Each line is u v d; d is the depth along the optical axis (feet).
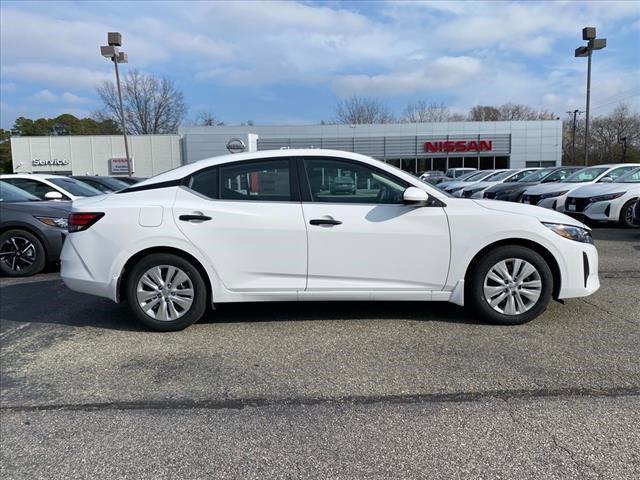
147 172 132.98
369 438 8.64
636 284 19.07
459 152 139.33
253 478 7.63
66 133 233.35
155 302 14.19
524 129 138.51
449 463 7.87
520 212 14.16
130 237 13.82
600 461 7.82
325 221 13.73
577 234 14.19
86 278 14.15
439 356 12.13
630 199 33.99
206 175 14.32
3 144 212.84
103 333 14.39
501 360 11.81
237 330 14.37
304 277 13.96
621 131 204.03
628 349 12.35
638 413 9.25
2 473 7.86
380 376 11.09
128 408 9.89
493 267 14.01
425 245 13.83
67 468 7.97
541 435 8.59
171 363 12.07
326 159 14.17
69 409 9.90
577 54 71.05
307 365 11.79
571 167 47.73
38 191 27.09
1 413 9.79
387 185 14.02
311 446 8.44
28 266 23.21
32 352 12.99
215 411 9.71
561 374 10.98
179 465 7.99
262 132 136.26
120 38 71.92
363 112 204.74
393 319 15.05
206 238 13.78
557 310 15.64
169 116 197.77
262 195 14.10
